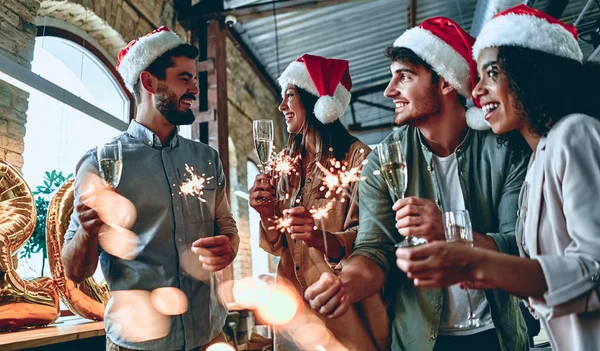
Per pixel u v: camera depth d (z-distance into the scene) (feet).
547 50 2.89
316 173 5.33
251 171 22.33
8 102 8.07
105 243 4.58
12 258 6.72
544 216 2.85
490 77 3.06
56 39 10.49
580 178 2.51
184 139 5.48
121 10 11.84
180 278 4.72
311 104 5.65
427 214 3.21
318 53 22.16
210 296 4.93
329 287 3.19
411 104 4.24
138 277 4.57
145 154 4.99
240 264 19.27
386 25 20.61
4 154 7.91
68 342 6.45
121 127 9.65
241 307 11.78
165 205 4.85
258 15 15.69
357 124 31.58
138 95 5.30
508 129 3.12
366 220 4.19
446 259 2.36
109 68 11.94
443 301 4.04
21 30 8.56
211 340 4.82
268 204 5.12
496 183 4.05
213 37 14.92
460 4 19.61
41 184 8.99
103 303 7.72
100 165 3.99
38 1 9.05
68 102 8.21
